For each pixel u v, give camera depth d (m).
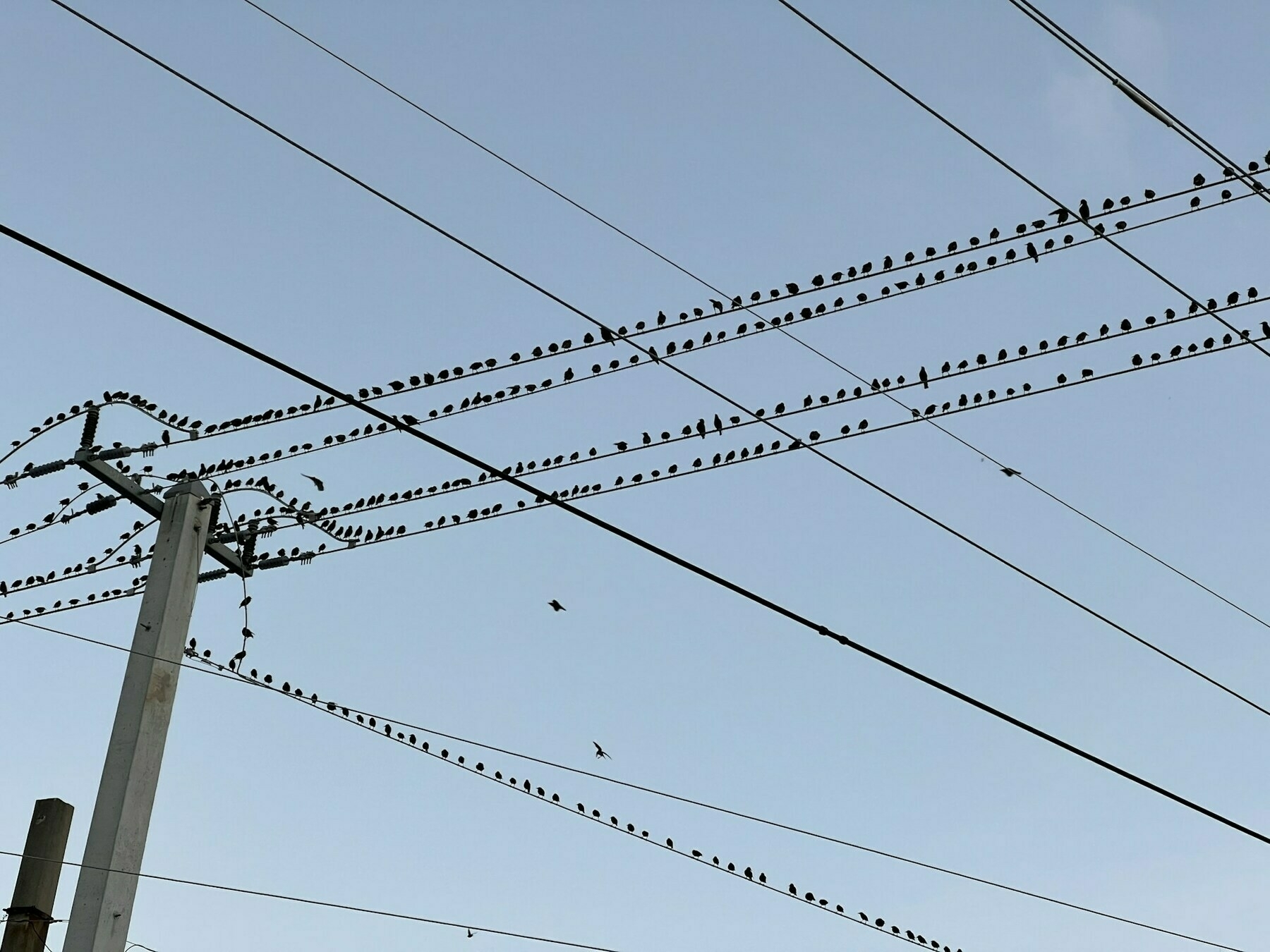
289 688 20.45
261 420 20.25
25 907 15.44
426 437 14.68
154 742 16.80
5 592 20.50
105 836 16.17
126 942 15.90
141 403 18.89
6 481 18.67
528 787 22.00
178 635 17.58
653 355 17.92
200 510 18.47
